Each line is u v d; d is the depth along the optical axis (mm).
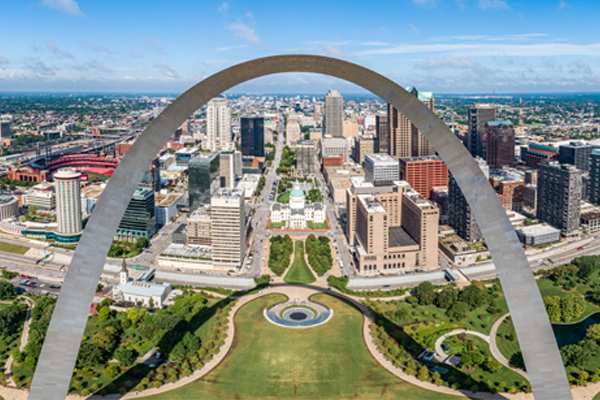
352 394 186375
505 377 196625
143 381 191875
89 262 127562
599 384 191125
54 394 125875
